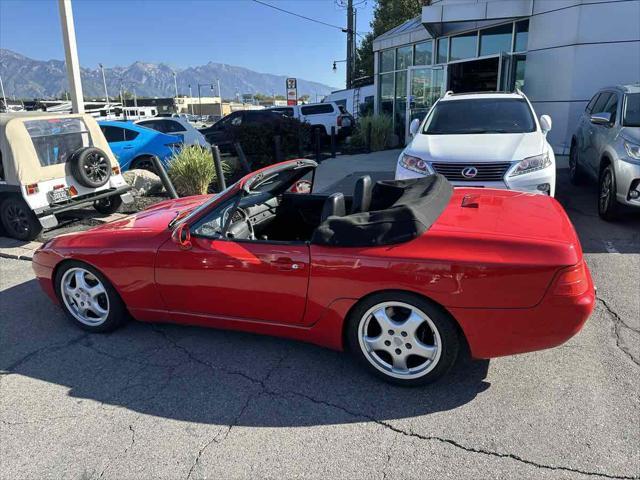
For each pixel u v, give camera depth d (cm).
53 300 428
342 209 337
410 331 302
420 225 295
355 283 302
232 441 275
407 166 612
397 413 293
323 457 260
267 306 337
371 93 2644
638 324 386
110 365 361
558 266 272
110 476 254
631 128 631
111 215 827
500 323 283
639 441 260
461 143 612
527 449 258
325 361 353
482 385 315
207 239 349
